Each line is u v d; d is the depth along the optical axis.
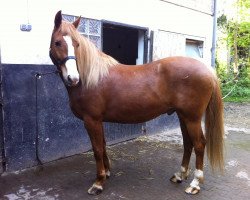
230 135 5.79
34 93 3.71
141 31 5.31
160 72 3.01
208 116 3.07
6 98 3.46
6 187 3.21
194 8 6.48
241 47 13.73
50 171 3.68
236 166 3.94
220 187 3.26
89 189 3.10
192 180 3.40
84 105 2.95
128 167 3.85
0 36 3.36
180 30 6.14
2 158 3.53
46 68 3.79
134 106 3.00
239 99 10.83
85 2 4.19
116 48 6.80
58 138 4.04
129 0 4.86
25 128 3.67
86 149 4.43
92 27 4.34
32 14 3.62
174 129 6.01
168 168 3.82
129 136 5.11
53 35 2.81
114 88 2.96
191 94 2.94
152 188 3.22
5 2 3.37
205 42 7.07
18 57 3.55
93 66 2.87
